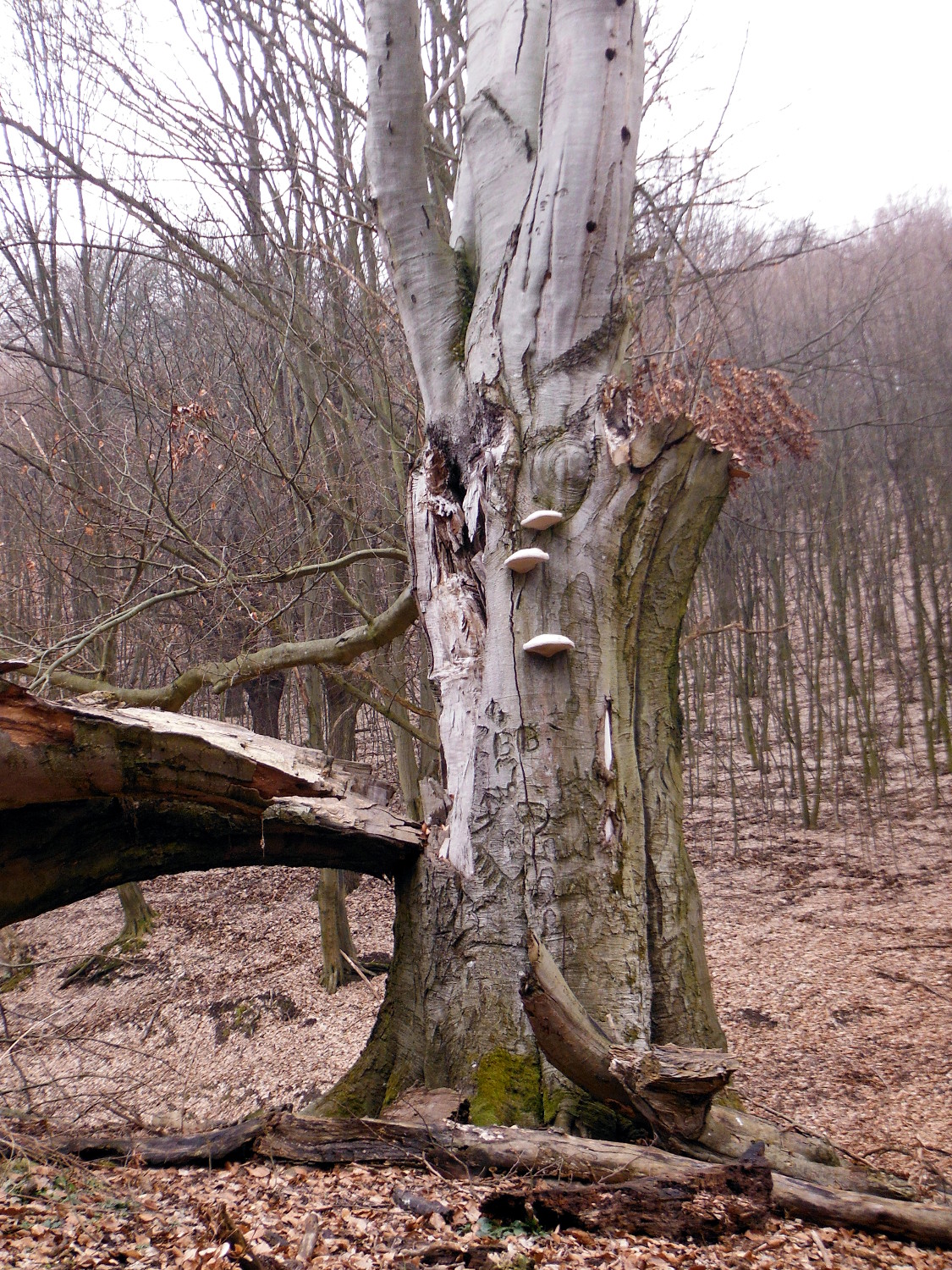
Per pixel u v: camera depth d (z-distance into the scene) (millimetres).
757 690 23688
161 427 11109
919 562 20266
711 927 14242
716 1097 4676
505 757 4855
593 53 5184
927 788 19266
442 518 5473
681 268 6742
